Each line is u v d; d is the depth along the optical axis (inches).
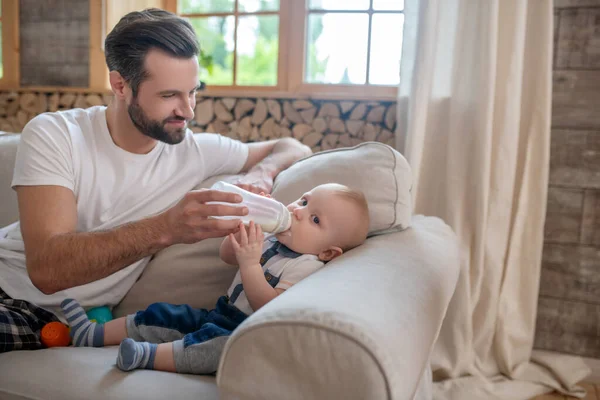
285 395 30.1
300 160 63.4
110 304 56.9
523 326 84.2
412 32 82.6
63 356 42.7
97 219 54.2
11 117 112.7
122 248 43.3
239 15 102.7
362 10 94.3
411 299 38.2
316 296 32.6
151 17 51.1
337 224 49.4
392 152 57.2
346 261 43.1
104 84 106.0
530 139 81.4
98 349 45.6
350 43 95.7
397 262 44.4
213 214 41.4
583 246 85.4
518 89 78.6
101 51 105.1
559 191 85.7
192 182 60.1
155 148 57.3
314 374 29.5
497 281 82.2
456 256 57.1
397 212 54.7
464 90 80.7
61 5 107.7
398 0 92.6
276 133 94.9
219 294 57.1
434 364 81.0
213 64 105.9
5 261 53.8
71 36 107.6
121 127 54.4
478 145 78.7
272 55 101.3
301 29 97.0
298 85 98.0
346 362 28.8
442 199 84.1
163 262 58.4
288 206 52.1
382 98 88.7
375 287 36.6
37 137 49.9
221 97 97.7
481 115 78.0
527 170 82.0
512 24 78.0
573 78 83.2
